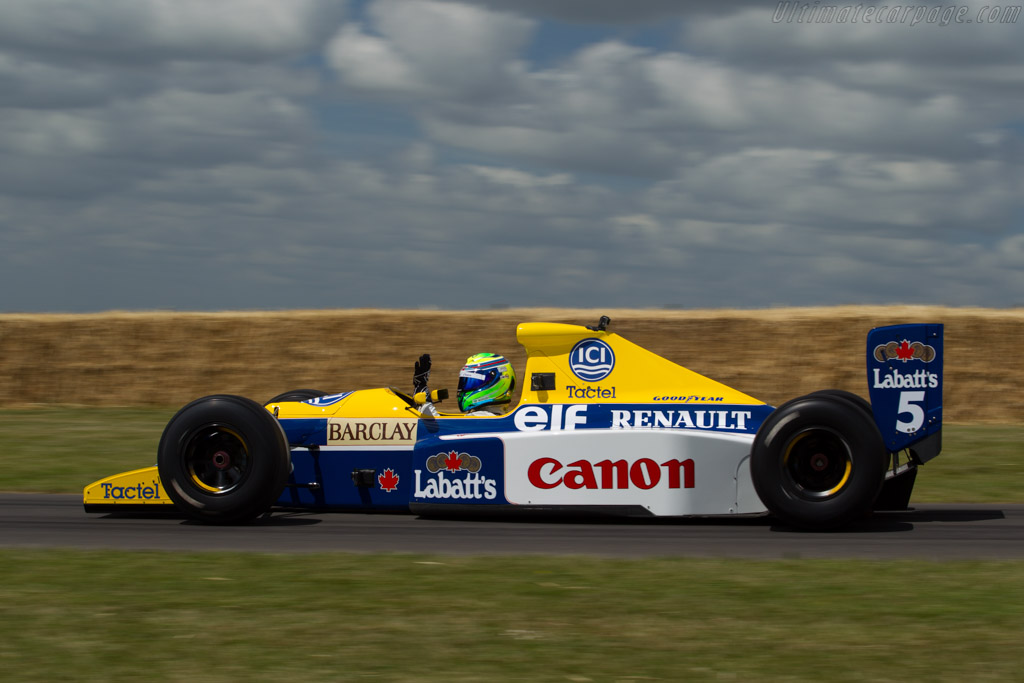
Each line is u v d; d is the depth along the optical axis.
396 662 8.28
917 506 16.88
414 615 9.61
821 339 38.66
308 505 15.82
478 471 15.02
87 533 14.21
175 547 13.09
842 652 8.48
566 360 15.49
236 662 8.28
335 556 12.27
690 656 8.40
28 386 40.25
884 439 14.18
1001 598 10.16
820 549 12.83
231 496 14.32
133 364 41.22
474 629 9.16
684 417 15.04
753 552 12.63
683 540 13.49
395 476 15.59
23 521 15.30
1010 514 15.82
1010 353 37.09
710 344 39.06
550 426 15.19
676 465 14.52
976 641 8.76
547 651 8.55
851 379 36.91
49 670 8.09
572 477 14.73
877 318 39.34
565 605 9.93
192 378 40.38
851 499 13.67
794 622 9.34
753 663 8.22
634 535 13.91
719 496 14.48
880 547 12.97
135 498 15.53
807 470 13.95
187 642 8.80
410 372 39.78
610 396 15.34
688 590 10.49
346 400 15.97
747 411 14.98
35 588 10.66
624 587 10.62
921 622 9.32
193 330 42.75
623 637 8.91
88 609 9.82
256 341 42.06
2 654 8.48
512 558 12.13
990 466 21.58
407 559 12.09
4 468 21.33
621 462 14.62
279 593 10.43
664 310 42.25
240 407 14.39
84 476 20.33
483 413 16.02
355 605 9.96
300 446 15.83
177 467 14.43
